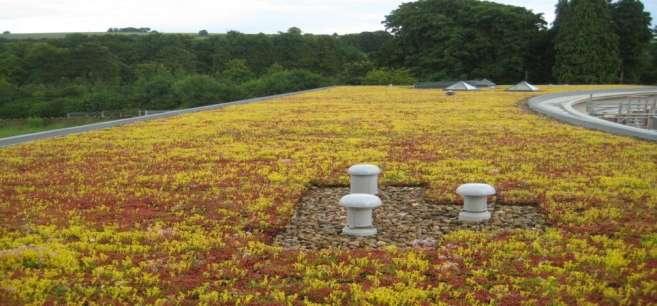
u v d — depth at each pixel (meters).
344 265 7.10
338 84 58.69
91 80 48.97
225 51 65.00
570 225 8.60
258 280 6.62
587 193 10.45
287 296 6.17
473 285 6.47
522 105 29.75
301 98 36.53
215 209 9.55
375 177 10.58
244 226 8.66
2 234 8.12
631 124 33.69
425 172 12.48
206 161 13.84
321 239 8.34
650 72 67.00
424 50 65.12
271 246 7.83
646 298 6.04
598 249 7.59
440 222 9.12
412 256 7.34
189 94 45.66
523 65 64.75
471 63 64.94
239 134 18.56
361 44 85.31
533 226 8.84
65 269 6.81
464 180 11.62
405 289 6.31
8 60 50.22
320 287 6.37
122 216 9.11
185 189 10.99
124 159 14.05
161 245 7.73
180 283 6.46
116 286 6.34
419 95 38.81
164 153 14.91
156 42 63.03
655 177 11.77
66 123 38.16
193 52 63.53
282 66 62.19
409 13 66.19
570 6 62.06
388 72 60.53
